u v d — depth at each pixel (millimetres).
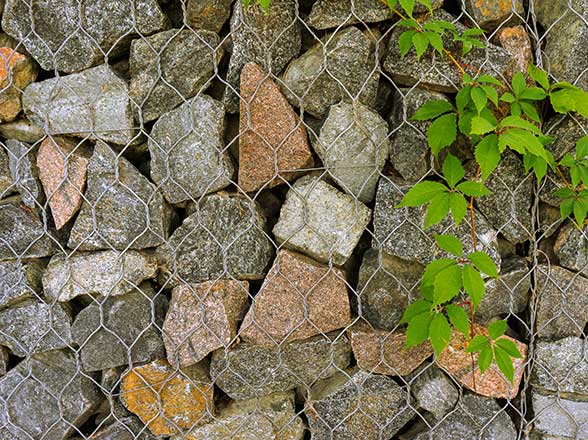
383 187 1218
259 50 1203
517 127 1111
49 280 1239
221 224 1224
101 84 1212
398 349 1247
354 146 1212
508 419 1270
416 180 1220
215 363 1249
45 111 1220
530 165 1175
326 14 1195
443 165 1149
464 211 1088
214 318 1234
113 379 1263
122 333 1244
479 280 1096
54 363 1264
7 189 1245
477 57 1192
